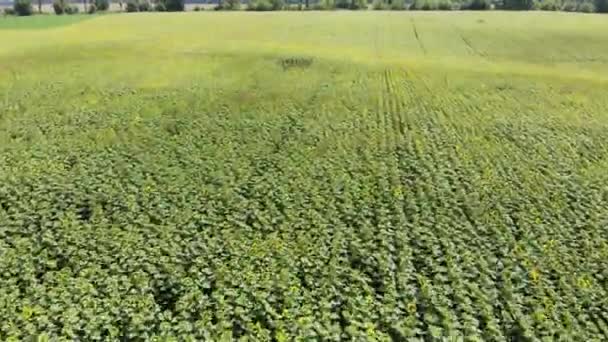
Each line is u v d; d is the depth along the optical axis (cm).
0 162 1869
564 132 2388
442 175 1819
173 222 1430
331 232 1398
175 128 2319
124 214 1472
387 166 1908
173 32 6469
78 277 1170
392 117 2564
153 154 1978
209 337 972
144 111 2600
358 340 971
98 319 1005
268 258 1238
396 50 5344
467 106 2825
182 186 1672
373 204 1580
